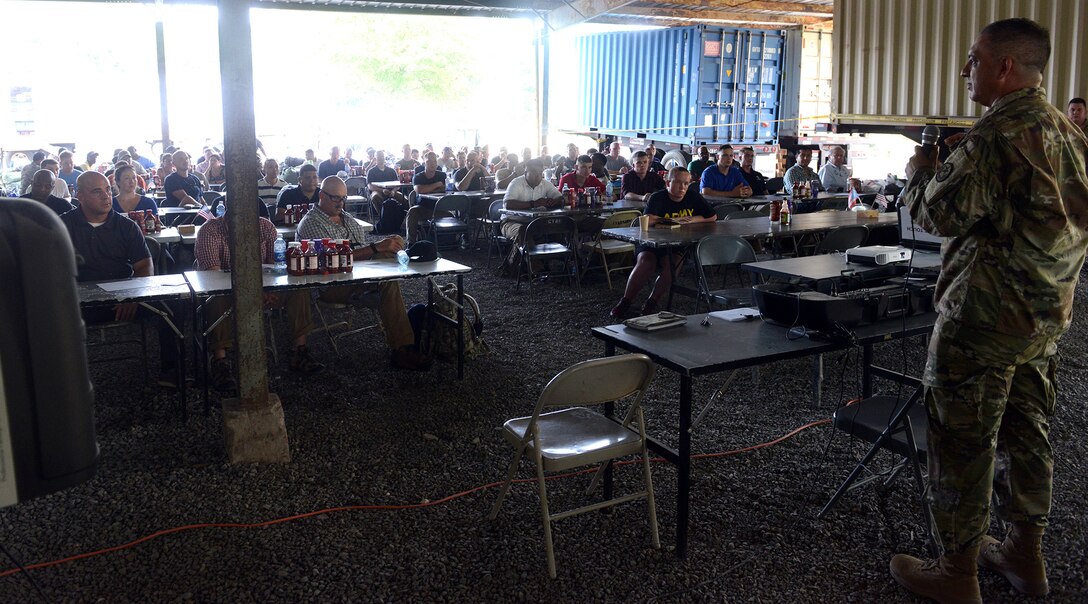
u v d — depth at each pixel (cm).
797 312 310
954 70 977
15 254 99
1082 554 294
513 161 1282
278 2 1473
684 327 331
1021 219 227
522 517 327
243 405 381
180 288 431
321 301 543
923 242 473
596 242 785
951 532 251
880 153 1834
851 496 341
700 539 309
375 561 294
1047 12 882
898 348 568
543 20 1697
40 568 289
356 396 478
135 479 362
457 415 447
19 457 101
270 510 334
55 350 103
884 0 1048
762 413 446
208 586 278
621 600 270
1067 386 484
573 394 276
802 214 804
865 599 270
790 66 1515
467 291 777
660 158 1441
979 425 240
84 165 1302
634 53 1611
